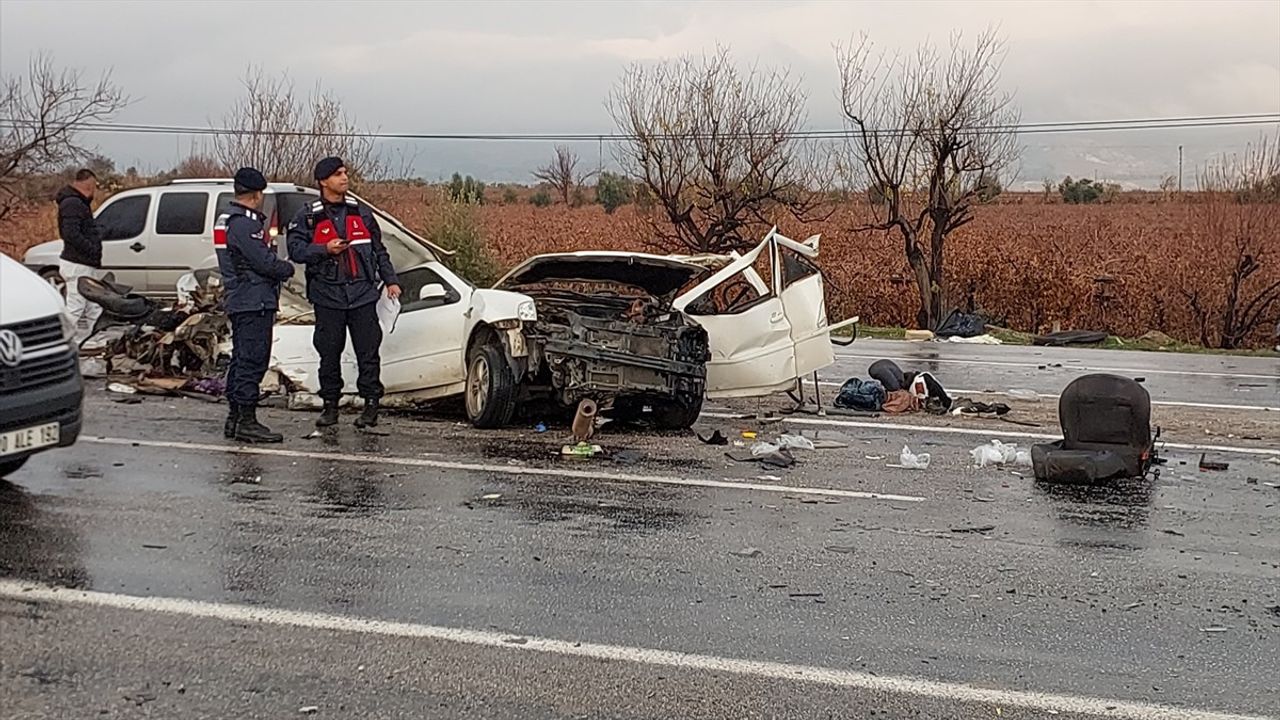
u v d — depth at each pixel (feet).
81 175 42.32
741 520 22.76
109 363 37.32
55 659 14.84
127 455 26.55
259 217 28.27
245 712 13.53
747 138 80.74
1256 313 77.46
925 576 19.57
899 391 37.68
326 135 91.81
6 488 23.16
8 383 20.45
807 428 33.68
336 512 22.25
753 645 16.14
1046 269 80.18
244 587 17.75
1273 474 29.19
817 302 34.78
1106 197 168.55
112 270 49.42
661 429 32.81
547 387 32.12
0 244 81.30
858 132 81.51
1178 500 25.93
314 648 15.49
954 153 79.82
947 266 81.97
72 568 18.33
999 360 57.26
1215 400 43.73
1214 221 78.28
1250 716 14.33
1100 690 14.99
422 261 34.58
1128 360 59.21
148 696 13.87
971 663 15.75
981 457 29.37
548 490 24.66
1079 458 27.02
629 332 30.96
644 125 81.51
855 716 13.98
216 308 37.11
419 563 19.25
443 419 33.27
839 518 23.25
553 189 181.27
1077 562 20.72
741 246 82.38
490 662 15.23
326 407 30.96
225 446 27.99
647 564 19.66
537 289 34.78
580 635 16.28
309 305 36.32
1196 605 18.51
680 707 14.07
